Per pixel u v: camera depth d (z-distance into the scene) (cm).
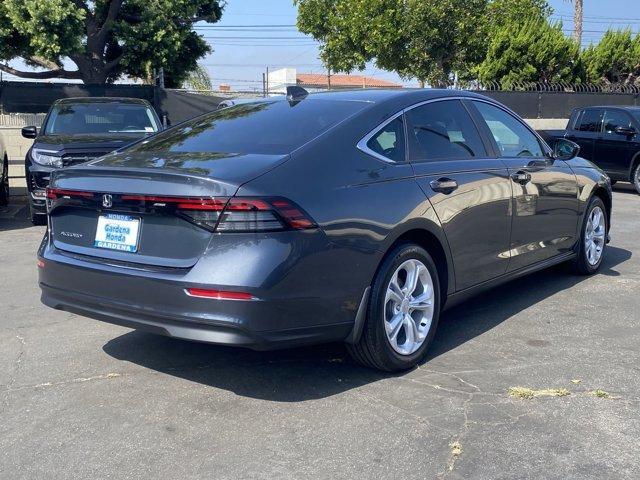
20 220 1085
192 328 370
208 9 2088
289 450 346
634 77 2497
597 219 686
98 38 1962
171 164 402
